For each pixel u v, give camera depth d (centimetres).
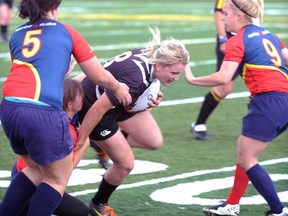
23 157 1317
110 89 1334
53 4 1303
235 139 2236
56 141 1248
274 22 5509
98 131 1452
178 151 2075
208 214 1509
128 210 1553
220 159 1988
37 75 1259
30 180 1329
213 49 4147
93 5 7344
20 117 1239
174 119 2502
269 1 7800
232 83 2191
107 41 4419
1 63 3609
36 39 1284
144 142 1609
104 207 1509
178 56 1414
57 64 1267
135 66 1423
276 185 1734
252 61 1446
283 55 1520
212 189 1705
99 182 1762
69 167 1287
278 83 1441
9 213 1330
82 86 1498
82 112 1504
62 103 1312
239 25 1477
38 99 1247
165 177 1806
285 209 1477
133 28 5156
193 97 2877
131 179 1786
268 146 2142
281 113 1430
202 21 5641
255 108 1439
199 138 2223
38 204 1273
